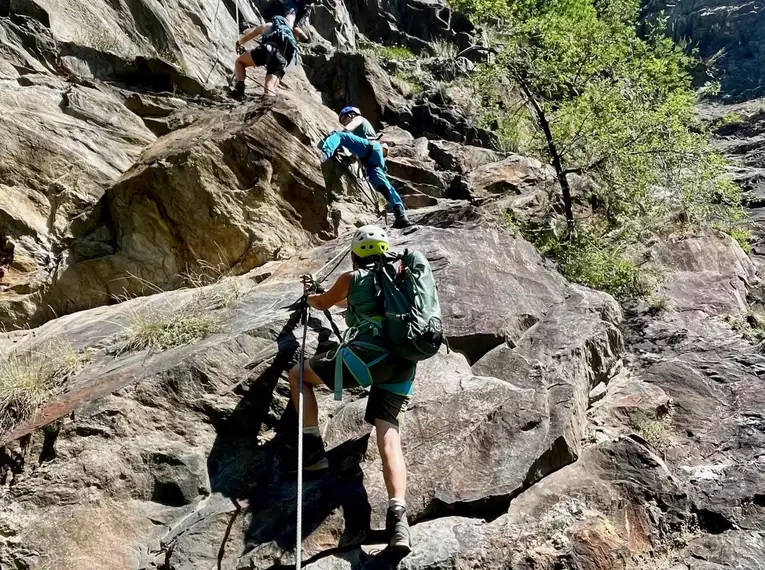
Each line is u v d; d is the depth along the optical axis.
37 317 5.94
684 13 34.00
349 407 4.13
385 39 17.86
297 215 6.64
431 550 3.34
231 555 3.38
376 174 6.63
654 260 8.28
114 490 3.57
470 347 4.82
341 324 4.59
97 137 6.98
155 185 6.14
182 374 4.02
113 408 3.80
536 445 3.93
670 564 3.61
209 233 6.22
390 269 3.61
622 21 11.67
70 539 3.38
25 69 7.47
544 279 6.17
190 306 5.12
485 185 10.12
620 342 5.94
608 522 3.65
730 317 7.36
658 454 4.43
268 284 5.46
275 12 14.83
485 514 3.65
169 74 8.65
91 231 6.26
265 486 3.68
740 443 4.64
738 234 10.20
